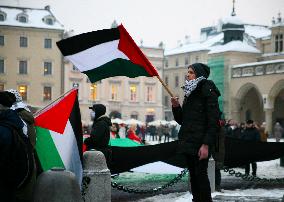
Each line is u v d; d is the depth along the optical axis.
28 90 68.75
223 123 11.35
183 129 6.08
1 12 68.31
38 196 5.58
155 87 78.19
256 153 13.37
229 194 10.68
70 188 5.66
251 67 61.81
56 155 7.09
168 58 97.06
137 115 76.88
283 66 57.25
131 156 11.32
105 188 7.81
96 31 7.58
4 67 67.88
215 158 11.26
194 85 6.01
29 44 68.75
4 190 5.07
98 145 9.06
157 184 13.20
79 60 7.69
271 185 13.10
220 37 92.19
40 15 70.31
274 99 59.12
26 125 5.75
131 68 7.75
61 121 7.19
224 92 65.88
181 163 12.38
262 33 92.56
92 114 9.50
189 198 10.07
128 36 7.50
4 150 5.01
